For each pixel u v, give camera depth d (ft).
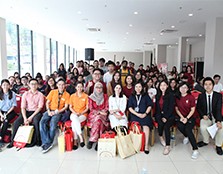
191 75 25.95
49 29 33.55
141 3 19.21
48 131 12.57
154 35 39.29
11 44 28.78
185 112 12.68
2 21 25.09
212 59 24.93
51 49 46.32
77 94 13.47
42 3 19.44
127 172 9.81
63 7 20.74
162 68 45.11
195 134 13.17
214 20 24.50
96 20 26.48
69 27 31.60
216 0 18.08
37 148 12.41
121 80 15.43
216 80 20.10
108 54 84.07
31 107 13.30
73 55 70.59
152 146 12.95
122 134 11.81
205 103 12.61
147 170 10.02
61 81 13.67
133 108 12.83
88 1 18.76
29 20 26.86
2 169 9.97
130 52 84.48
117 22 27.58
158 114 12.89
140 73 18.39
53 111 13.14
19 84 19.75
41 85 17.87
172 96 12.80
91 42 52.49
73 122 12.39
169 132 12.26
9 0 18.56
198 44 54.60
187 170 10.09
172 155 11.71
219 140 11.90
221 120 12.05
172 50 75.25
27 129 12.55
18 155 11.46
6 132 13.15
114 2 18.98
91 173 9.70
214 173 9.86
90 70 20.45
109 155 11.39
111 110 12.82
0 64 24.89
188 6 20.06
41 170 9.93
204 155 11.76
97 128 12.30
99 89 13.14
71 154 11.67
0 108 13.47
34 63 37.58
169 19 25.59
